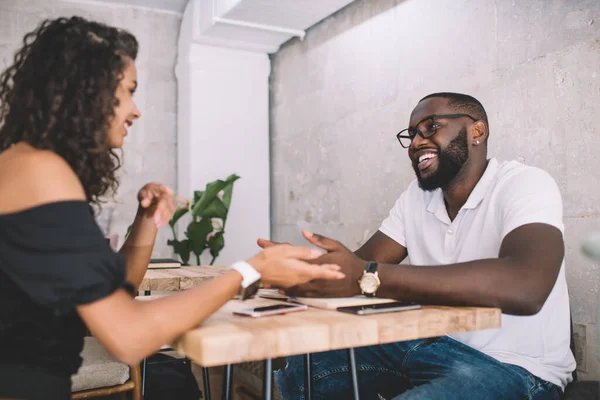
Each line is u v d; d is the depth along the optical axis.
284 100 4.14
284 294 1.26
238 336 0.86
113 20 4.36
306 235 1.20
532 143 2.12
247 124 4.30
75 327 1.04
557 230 1.29
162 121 4.48
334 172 3.48
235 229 4.22
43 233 0.88
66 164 0.97
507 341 1.46
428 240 1.75
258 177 4.32
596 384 1.48
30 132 1.00
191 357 0.88
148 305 0.93
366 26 3.15
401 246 1.88
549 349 1.47
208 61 4.18
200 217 3.95
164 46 4.50
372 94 3.10
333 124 3.49
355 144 3.26
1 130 1.07
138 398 1.82
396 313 1.06
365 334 0.96
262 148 4.34
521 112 2.17
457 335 1.55
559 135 2.01
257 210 4.30
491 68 2.31
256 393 2.88
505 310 1.15
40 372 0.97
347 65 3.34
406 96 2.83
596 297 1.87
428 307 1.13
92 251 0.90
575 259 1.95
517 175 1.51
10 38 4.07
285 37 3.95
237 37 3.98
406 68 2.82
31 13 4.12
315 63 3.71
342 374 1.63
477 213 1.58
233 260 4.21
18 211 0.89
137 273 1.34
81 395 1.70
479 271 1.14
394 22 2.92
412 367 1.49
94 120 1.04
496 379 1.31
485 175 1.61
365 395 1.62
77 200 0.93
